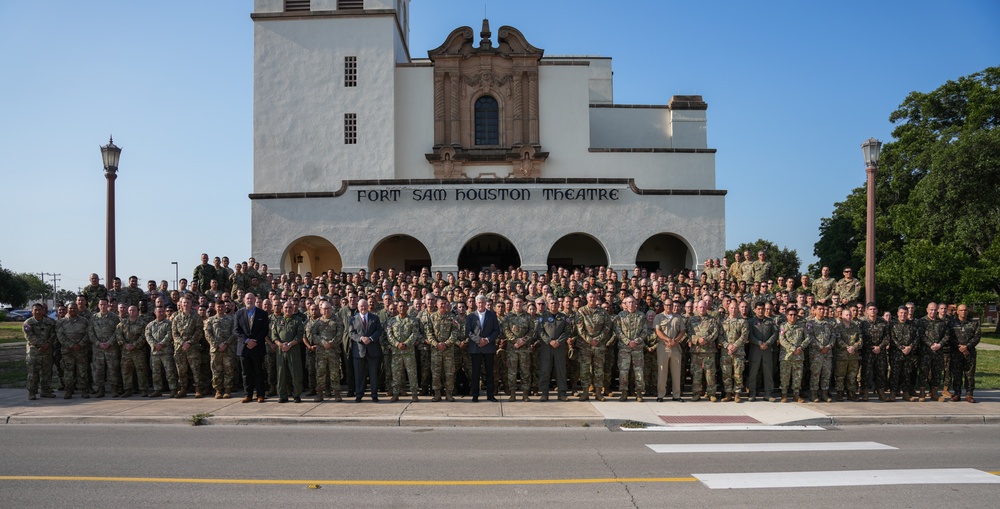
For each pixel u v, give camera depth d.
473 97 32.50
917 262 33.41
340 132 31.66
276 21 32.03
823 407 13.65
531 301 15.70
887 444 10.38
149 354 15.53
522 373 14.32
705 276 22.84
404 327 14.15
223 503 7.21
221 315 14.69
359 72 31.88
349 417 12.27
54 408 13.38
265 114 31.77
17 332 41.28
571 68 32.78
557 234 28.23
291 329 14.02
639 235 28.42
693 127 35.28
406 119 32.56
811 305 16.14
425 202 28.20
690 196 28.61
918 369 14.73
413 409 13.14
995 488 7.81
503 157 32.09
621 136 35.56
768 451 9.81
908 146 42.50
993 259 33.81
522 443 10.41
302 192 28.33
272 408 13.27
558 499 7.37
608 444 10.34
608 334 14.53
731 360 14.35
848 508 7.06
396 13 32.66
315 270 35.34
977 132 34.97
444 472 8.54
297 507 7.07
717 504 7.18
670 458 9.34
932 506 7.12
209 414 12.51
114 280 18.66
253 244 28.30
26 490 7.69
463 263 32.22
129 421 12.33
